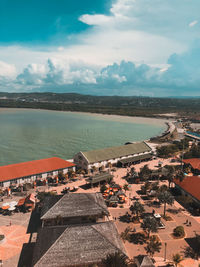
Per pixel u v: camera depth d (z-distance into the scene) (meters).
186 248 47.00
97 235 42.91
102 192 76.12
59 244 40.62
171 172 78.94
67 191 76.81
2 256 44.12
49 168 90.56
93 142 188.75
